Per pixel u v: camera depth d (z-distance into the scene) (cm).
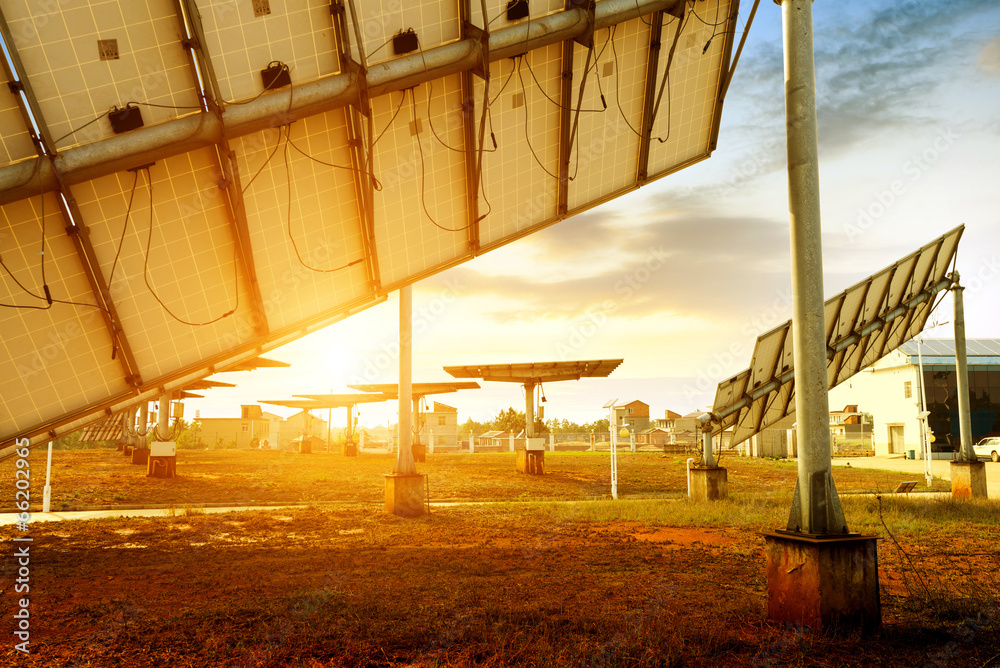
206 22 909
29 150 877
